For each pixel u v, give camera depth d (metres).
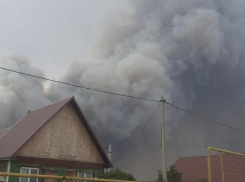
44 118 17.70
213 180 29.92
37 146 16.66
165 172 17.58
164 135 18.31
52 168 16.92
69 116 18.73
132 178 19.20
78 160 18.31
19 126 19.89
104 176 18.59
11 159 15.04
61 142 17.83
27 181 15.78
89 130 19.19
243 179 28.19
